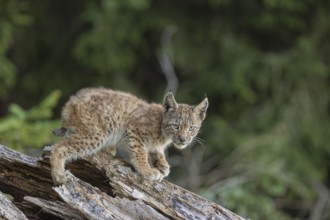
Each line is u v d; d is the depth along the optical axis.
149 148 10.40
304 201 19.12
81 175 9.79
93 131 9.81
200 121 11.12
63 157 9.52
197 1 21.97
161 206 9.35
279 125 19.94
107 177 9.59
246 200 16.27
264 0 20.80
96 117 9.88
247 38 21.73
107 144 10.12
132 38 20.91
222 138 19.67
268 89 21.39
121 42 21.02
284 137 19.69
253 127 20.22
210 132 20.33
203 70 21.31
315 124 20.38
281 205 19.00
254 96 20.58
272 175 17.94
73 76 21.52
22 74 21.59
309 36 21.17
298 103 20.50
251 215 16.12
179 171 19.00
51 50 21.73
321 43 21.38
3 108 21.44
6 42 19.23
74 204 9.02
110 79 21.12
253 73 20.75
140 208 9.16
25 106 21.59
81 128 9.78
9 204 9.00
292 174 18.72
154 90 22.36
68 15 22.14
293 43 21.88
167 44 21.38
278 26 21.75
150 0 21.86
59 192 9.08
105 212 9.03
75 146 9.66
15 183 9.67
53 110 20.84
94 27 20.69
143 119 10.30
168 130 10.59
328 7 21.31
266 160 18.53
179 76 22.17
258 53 21.16
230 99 21.12
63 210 9.34
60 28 22.00
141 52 22.31
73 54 21.66
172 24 21.52
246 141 19.25
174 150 20.06
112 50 20.70
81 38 20.59
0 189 9.73
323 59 21.30
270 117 20.27
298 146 19.81
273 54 21.09
